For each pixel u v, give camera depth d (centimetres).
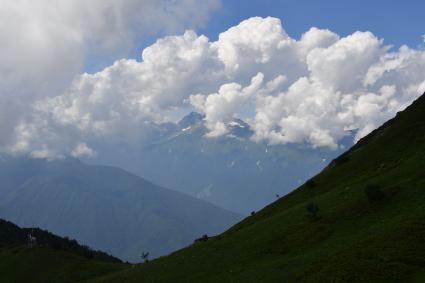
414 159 7000
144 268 7512
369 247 4488
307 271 4609
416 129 8619
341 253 4659
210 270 5988
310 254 5097
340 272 4225
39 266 10431
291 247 5678
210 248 7075
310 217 6356
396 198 5625
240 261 5922
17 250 11631
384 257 4184
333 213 6119
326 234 5541
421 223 4544
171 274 6406
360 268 4147
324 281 4206
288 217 7044
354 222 5525
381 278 3897
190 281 5831
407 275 3831
